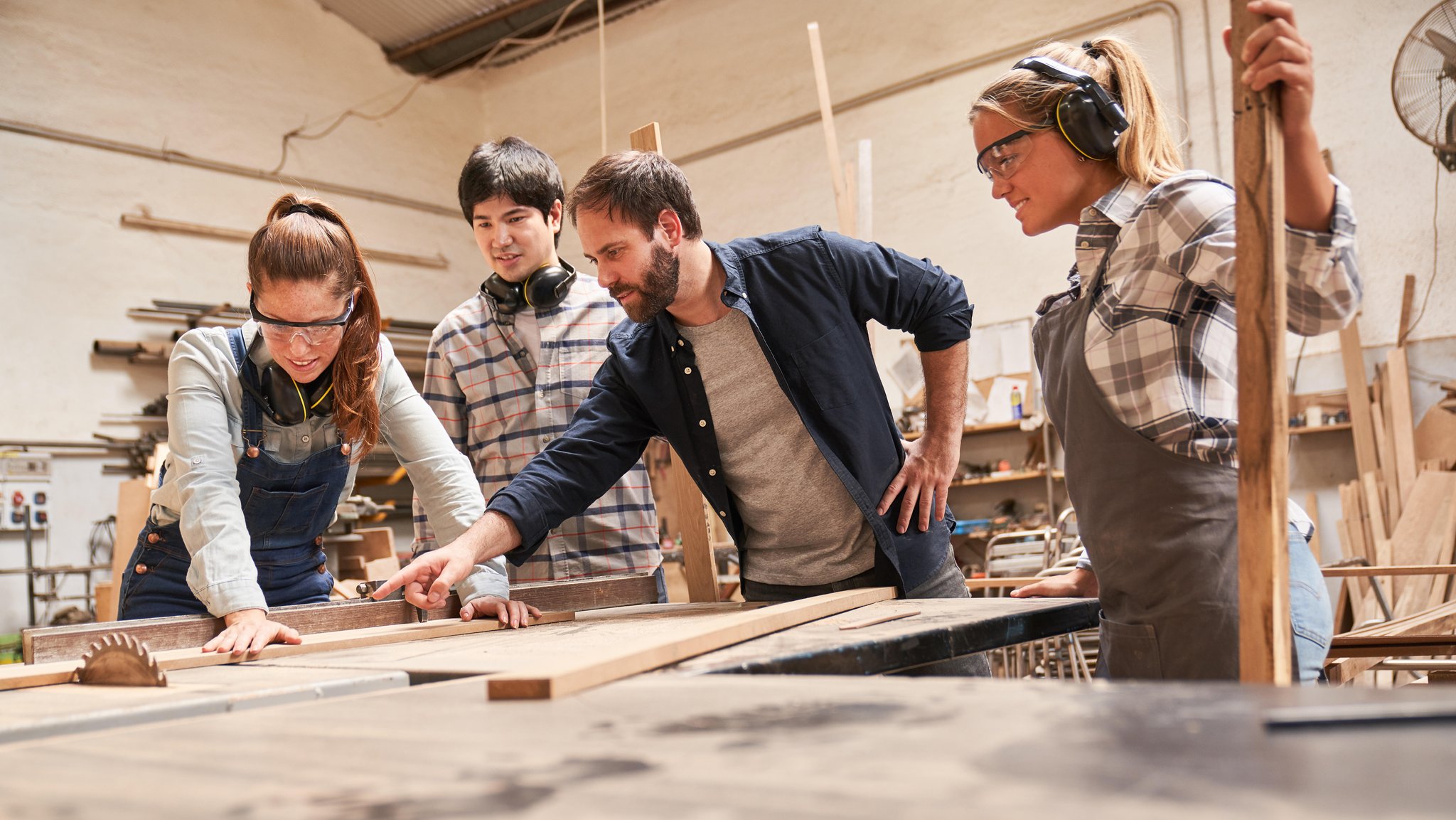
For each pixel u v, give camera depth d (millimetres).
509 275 2525
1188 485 1282
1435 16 5402
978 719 652
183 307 7980
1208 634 1259
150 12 8250
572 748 649
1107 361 1340
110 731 839
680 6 9062
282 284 1588
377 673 1134
